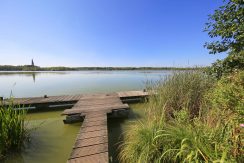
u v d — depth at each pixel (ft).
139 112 20.06
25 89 38.06
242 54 9.35
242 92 5.45
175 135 7.26
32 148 11.35
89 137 10.93
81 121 16.81
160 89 14.34
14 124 10.93
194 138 6.45
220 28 10.55
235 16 9.57
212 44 11.30
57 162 9.82
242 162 4.67
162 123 8.96
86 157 8.63
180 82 13.80
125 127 15.02
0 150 9.91
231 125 5.32
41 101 22.50
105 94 27.07
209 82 12.89
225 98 5.90
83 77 73.92
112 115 17.65
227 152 4.96
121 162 9.18
